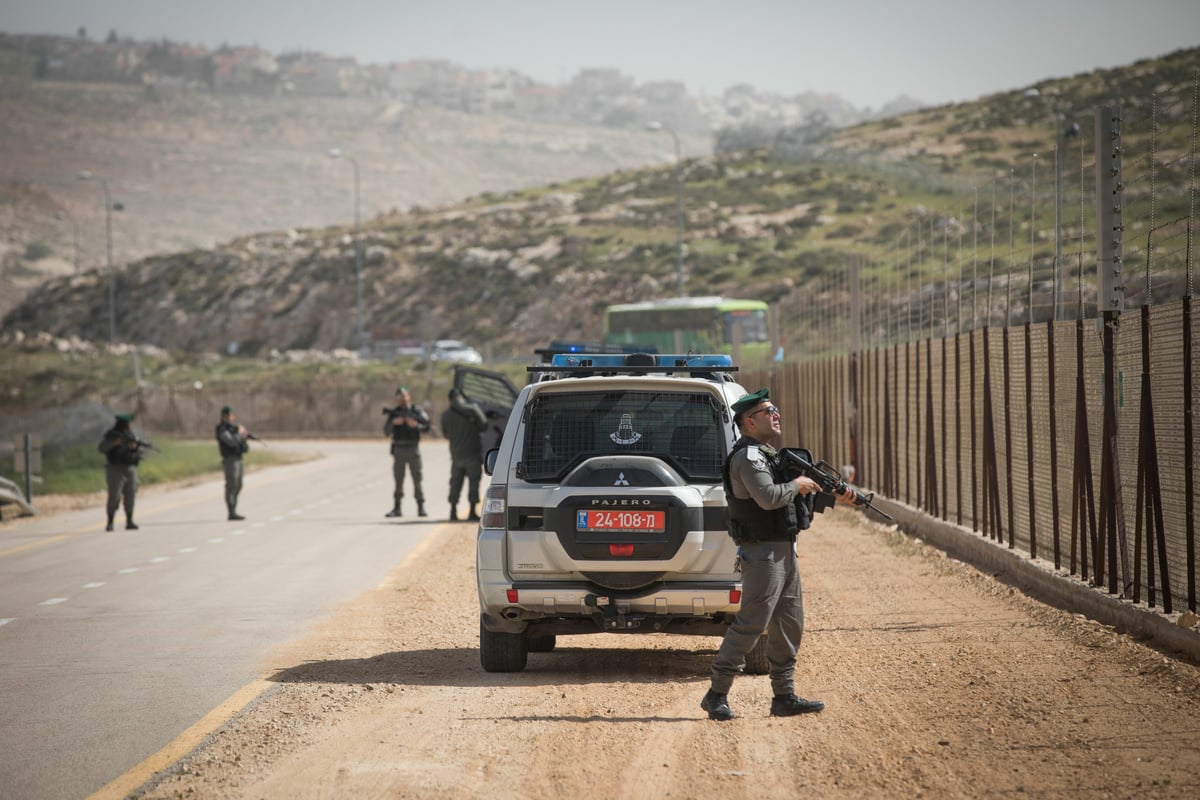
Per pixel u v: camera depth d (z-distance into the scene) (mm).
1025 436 40844
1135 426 31641
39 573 49000
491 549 27375
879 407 65250
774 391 102062
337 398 199125
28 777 20562
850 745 21312
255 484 101938
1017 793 18344
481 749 21609
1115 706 23234
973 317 47125
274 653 31594
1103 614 31953
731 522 23547
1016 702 23906
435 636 33781
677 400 27812
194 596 42000
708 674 28500
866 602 37281
